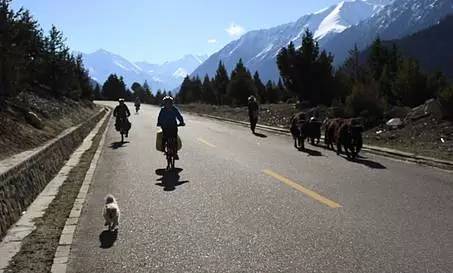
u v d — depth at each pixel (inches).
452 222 299.9
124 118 887.1
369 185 423.2
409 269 224.1
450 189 402.6
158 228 301.6
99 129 1186.6
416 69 1087.0
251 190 411.5
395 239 267.6
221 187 427.8
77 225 312.2
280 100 2463.1
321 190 404.5
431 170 505.7
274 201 367.6
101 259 247.8
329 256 243.4
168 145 547.5
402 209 333.7
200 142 831.1
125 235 288.4
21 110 669.9
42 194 406.3
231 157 629.6
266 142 830.5
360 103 976.9
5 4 663.8
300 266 231.1
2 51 649.6
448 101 766.5
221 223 309.6
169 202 373.1
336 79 1439.5
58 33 1588.3
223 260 241.9
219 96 2849.4
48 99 1174.3
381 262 233.6
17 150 458.9
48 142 549.6
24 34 729.6
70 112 1203.2
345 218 313.7
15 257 248.7
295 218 316.8
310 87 1439.5
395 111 928.9
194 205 361.1
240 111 1756.9
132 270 232.1
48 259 245.4
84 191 417.4
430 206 341.7
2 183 309.9
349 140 620.1
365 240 267.1
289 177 470.6
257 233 285.7
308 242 266.2
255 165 556.1
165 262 241.4
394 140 763.4
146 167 559.5
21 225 309.3
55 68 1496.1
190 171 521.3
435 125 767.7
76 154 674.2
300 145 753.0
